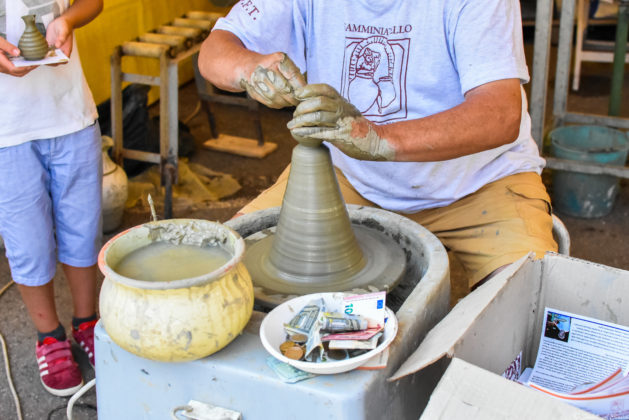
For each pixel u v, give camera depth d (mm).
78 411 2197
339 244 1404
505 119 1439
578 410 927
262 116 4785
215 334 1124
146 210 3574
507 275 1264
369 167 1822
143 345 1112
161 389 1217
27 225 2053
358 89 1750
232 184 3850
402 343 1188
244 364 1146
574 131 3598
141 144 3844
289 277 1408
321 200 1375
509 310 1271
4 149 1938
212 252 1278
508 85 1495
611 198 3447
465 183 1799
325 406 1075
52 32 2006
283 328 1214
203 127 4605
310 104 1257
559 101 3613
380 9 1653
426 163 1752
